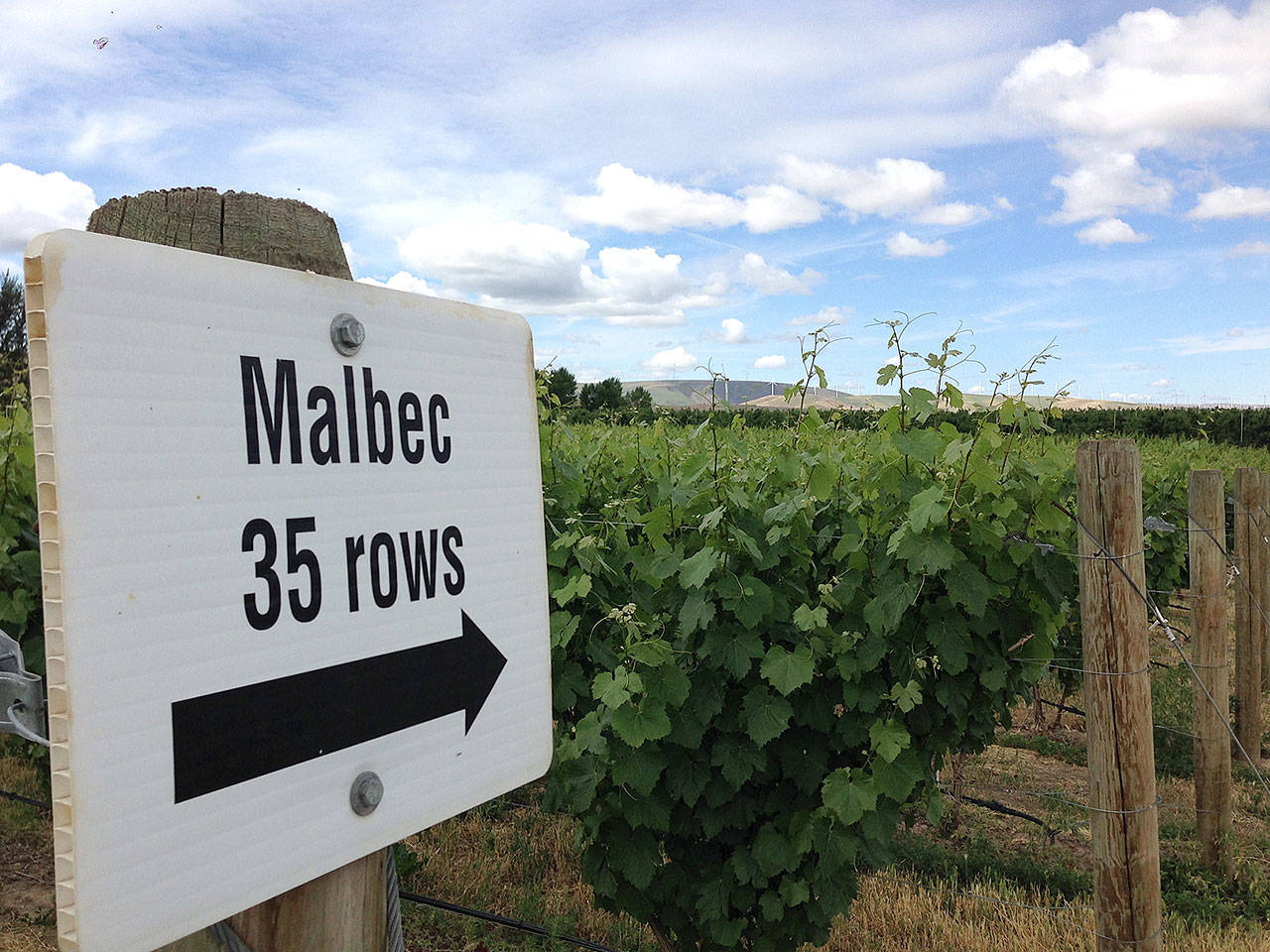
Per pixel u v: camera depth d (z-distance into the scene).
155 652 0.86
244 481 0.96
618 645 3.56
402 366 1.17
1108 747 2.94
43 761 4.49
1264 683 7.43
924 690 3.21
